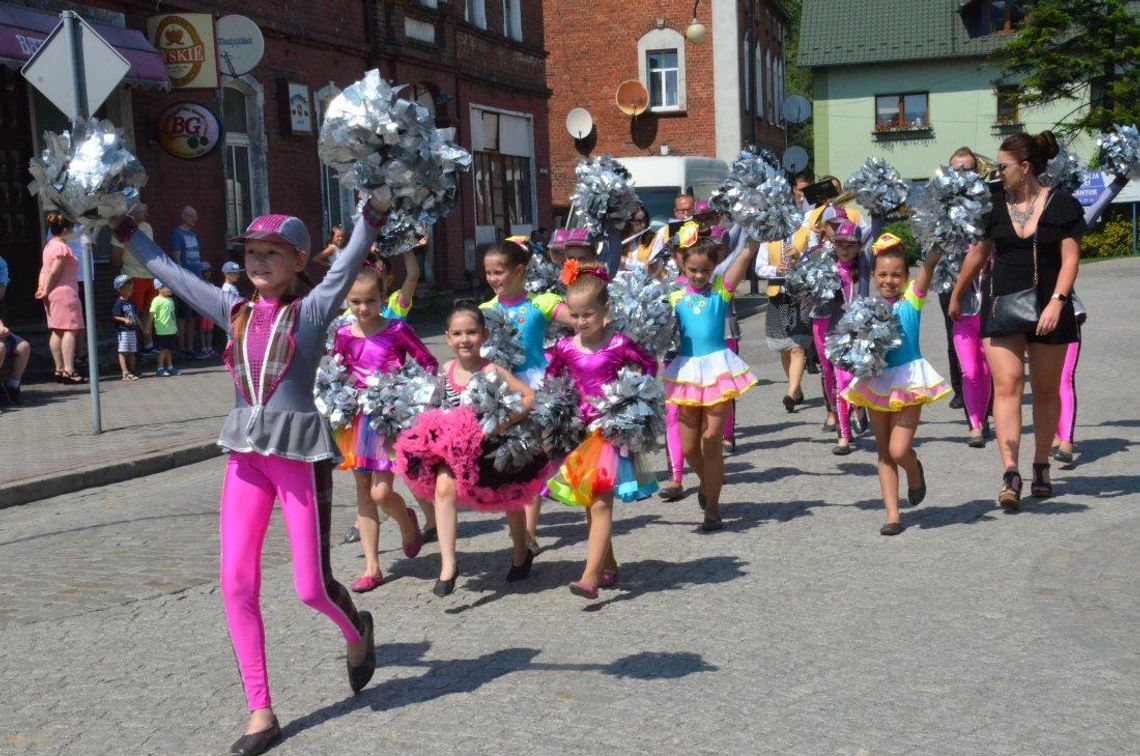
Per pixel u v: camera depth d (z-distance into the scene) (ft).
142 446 36.06
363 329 22.21
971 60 168.66
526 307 23.80
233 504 14.82
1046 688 15.37
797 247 36.65
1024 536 22.88
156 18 59.06
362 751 14.21
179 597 21.08
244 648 14.62
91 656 18.03
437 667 17.12
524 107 106.93
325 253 57.72
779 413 40.11
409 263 22.98
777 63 170.40
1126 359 47.09
